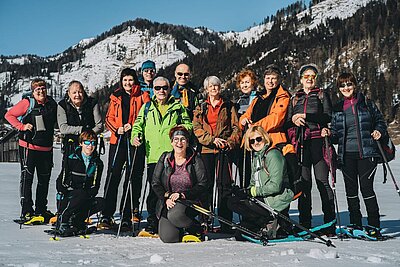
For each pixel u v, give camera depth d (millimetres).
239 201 5035
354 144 5152
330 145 5258
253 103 5645
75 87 5961
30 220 6035
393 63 94062
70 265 3756
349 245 4648
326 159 5227
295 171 5012
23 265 3725
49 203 8477
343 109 5262
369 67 97062
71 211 5266
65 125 5879
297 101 5465
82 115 6008
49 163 6332
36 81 6230
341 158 5238
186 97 6004
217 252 4289
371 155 5094
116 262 3887
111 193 5848
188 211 4836
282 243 4785
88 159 5348
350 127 5191
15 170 18141
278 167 4840
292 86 97188
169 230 4816
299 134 5352
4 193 9953
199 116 5645
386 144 5184
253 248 4492
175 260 3947
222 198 5602
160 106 5480
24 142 6215
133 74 5910
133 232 5332
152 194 5418
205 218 5652
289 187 4965
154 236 5219
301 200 5359
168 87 5430
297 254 4188
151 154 5406
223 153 5602
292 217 6746
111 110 5977
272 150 4934
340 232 5031
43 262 3834
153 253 4266
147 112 5504
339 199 9148
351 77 5230
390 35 107812
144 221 6410
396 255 4164
